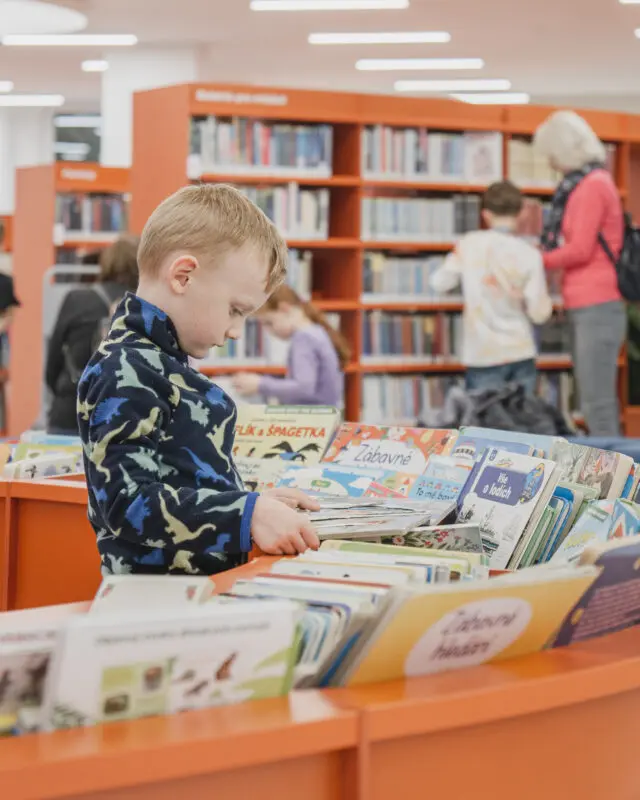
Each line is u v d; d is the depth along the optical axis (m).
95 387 1.61
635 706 1.27
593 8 9.11
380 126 7.17
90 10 9.11
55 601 2.82
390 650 1.12
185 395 1.68
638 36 10.16
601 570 1.27
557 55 11.01
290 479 2.37
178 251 1.66
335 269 7.39
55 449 3.18
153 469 1.58
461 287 7.42
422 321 7.46
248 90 6.73
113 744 0.95
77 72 12.09
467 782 1.12
